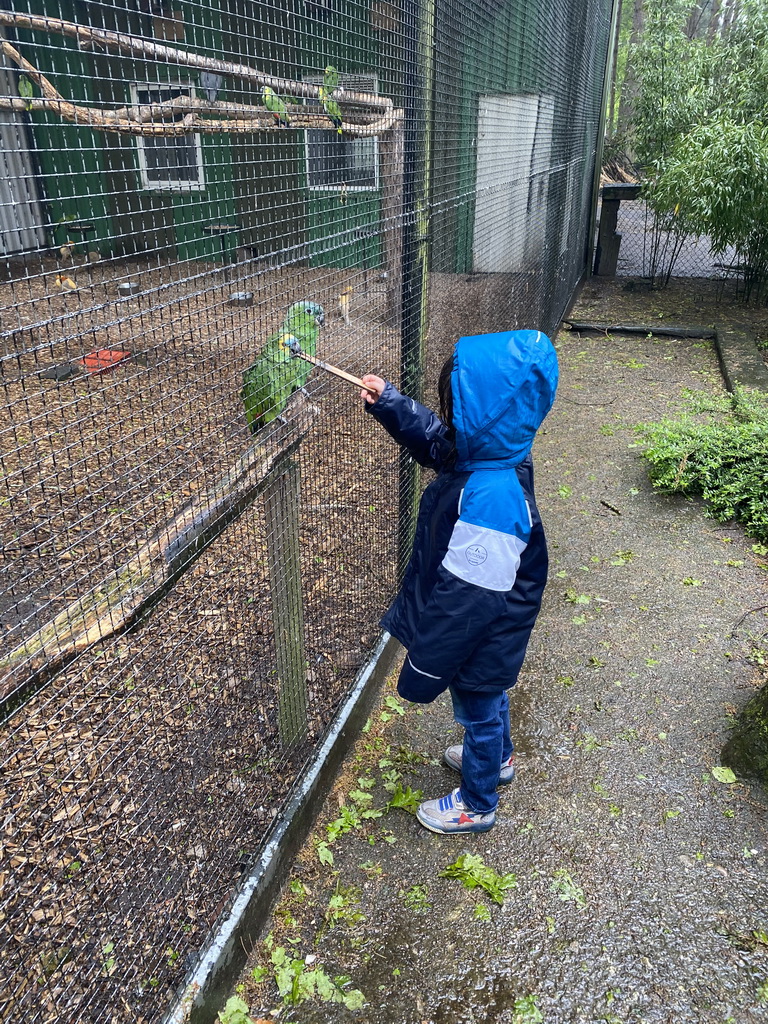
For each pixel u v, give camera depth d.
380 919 2.14
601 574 3.93
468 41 3.31
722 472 4.70
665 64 10.38
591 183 10.62
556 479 5.05
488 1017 1.89
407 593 2.28
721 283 10.59
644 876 2.26
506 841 2.39
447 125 3.10
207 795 2.21
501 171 4.30
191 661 2.49
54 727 2.17
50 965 1.71
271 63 1.75
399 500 3.17
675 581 3.85
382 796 2.57
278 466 2.04
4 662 1.28
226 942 1.86
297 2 1.83
